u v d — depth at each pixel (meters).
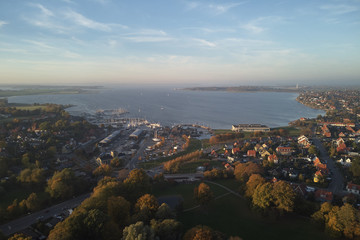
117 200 118.06
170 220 103.06
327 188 172.00
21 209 141.25
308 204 129.75
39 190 175.62
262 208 125.06
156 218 113.06
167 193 167.88
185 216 133.00
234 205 146.25
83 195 168.88
